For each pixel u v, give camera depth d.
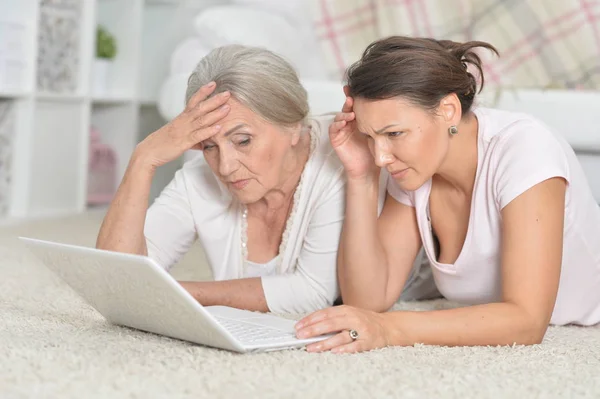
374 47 2.10
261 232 2.59
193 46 4.64
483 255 2.27
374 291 2.39
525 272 2.06
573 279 2.44
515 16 4.84
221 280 2.54
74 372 1.73
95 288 2.03
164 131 2.38
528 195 2.10
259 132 2.25
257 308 2.49
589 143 3.59
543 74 4.78
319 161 2.48
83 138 5.45
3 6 4.91
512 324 2.04
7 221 4.76
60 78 5.26
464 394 1.68
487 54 4.77
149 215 2.57
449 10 4.89
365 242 2.37
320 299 2.50
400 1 4.87
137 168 2.39
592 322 2.56
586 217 2.36
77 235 4.36
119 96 5.67
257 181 2.29
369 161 2.33
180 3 5.93
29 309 2.44
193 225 2.60
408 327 2.04
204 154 2.34
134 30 5.79
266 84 2.23
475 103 2.28
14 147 5.06
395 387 1.70
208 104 2.22
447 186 2.36
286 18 4.92
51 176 5.29
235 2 4.87
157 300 1.86
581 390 1.75
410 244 2.47
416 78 2.03
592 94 3.58
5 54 4.84
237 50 2.29
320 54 4.92
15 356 1.84
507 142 2.19
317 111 3.80
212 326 1.83
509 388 1.73
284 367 1.82
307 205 2.49
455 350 2.02
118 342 2.00
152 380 1.71
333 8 4.92
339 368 1.83
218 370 1.78
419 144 2.05
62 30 5.23
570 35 4.76
